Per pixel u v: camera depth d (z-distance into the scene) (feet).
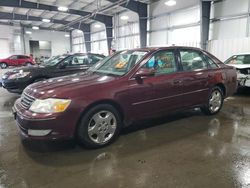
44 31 81.92
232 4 29.07
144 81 10.16
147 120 12.93
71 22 63.41
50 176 7.30
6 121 13.12
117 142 9.94
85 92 8.72
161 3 40.88
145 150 9.15
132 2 42.09
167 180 7.04
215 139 10.19
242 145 9.52
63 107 8.25
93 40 67.36
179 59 11.71
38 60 73.67
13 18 56.95
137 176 7.28
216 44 30.42
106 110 9.31
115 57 12.03
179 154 8.77
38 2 45.32
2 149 9.27
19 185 6.81
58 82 9.72
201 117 13.52
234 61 21.85
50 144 9.73
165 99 10.93
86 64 21.33
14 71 19.69
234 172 7.42
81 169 7.72
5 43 74.74
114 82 9.47
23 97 9.53
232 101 18.24
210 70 13.01
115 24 54.70
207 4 31.32
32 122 8.11
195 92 12.22
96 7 48.37
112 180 7.07
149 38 44.83
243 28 28.02
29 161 8.29
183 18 36.68
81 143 9.11
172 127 11.84
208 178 7.11
